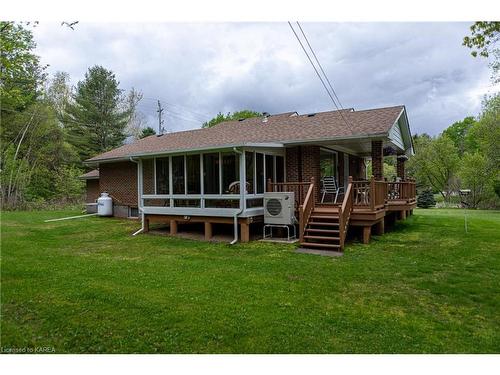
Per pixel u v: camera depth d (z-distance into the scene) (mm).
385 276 6090
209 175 10500
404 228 11617
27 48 15031
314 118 13766
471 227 11828
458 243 9000
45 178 26406
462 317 4348
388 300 4926
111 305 4617
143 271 6430
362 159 17656
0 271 6281
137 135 38312
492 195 27016
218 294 5090
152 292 5145
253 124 15570
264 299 4898
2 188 22750
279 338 3744
